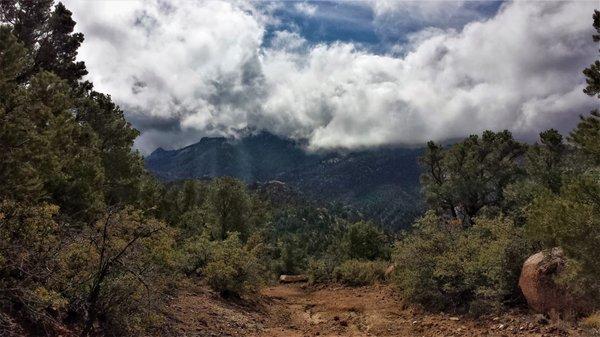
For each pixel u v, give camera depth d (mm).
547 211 9648
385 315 15430
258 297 19062
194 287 16016
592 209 8625
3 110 8891
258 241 21984
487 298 13812
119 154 23016
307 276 30797
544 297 11688
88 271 8125
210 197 35656
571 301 11062
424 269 15531
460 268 14656
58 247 7805
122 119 24359
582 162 22547
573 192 9062
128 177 23312
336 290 23891
